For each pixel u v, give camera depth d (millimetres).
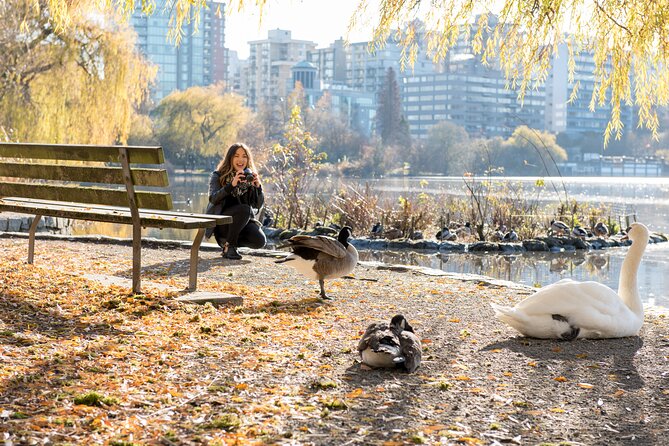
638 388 4586
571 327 5836
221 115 69312
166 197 6562
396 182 65250
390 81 137625
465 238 21359
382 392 4367
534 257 17656
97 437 3445
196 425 3688
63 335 5305
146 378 4422
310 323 6289
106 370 4543
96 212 7285
